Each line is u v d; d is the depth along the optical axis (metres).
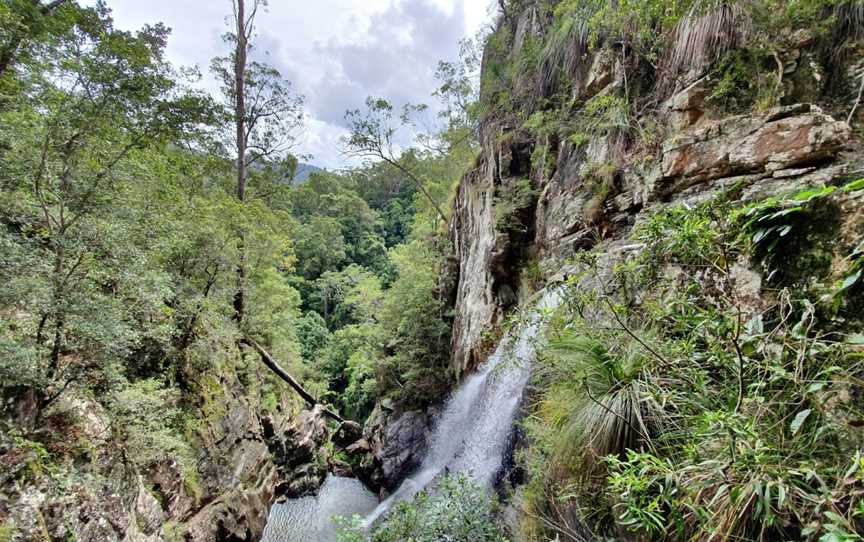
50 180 3.95
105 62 4.36
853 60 3.59
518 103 9.88
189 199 8.58
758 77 4.11
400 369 13.78
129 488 5.06
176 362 7.76
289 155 15.44
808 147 3.31
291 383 13.94
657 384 2.26
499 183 9.87
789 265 2.01
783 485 1.33
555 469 3.33
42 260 3.74
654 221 2.51
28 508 3.52
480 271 10.09
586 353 2.84
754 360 1.80
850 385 1.51
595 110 6.37
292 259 14.70
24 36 3.81
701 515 1.54
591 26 6.30
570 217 6.74
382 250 37.22
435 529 3.43
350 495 12.22
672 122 4.94
